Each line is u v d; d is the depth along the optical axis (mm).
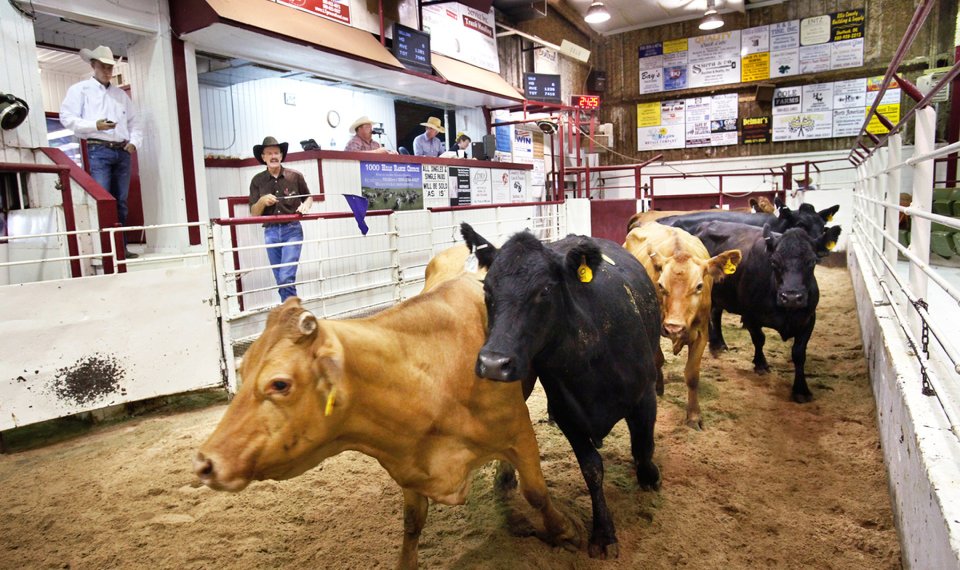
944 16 16766
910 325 3832
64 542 3430
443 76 11234
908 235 9930
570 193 18703
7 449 4777
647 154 20812
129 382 5094
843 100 18141
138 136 7148
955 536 1917
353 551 3266
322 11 8953
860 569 2959
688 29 19766
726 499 3664
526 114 15070
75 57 10602
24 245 5699
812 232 6988
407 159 9086
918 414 2822
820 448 4281
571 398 3102
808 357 6352
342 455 4469
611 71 21094
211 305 5523
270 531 3488
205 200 7770
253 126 10375
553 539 3234
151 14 7137
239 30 7352
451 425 2588
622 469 4094
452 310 2760
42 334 4633
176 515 3678
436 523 3523
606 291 3260
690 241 4848
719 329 6648
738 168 19609
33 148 6008
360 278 8195
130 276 5051
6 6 5836
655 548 3221
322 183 7777
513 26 15547
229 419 2037
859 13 17672
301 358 2090
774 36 18703
